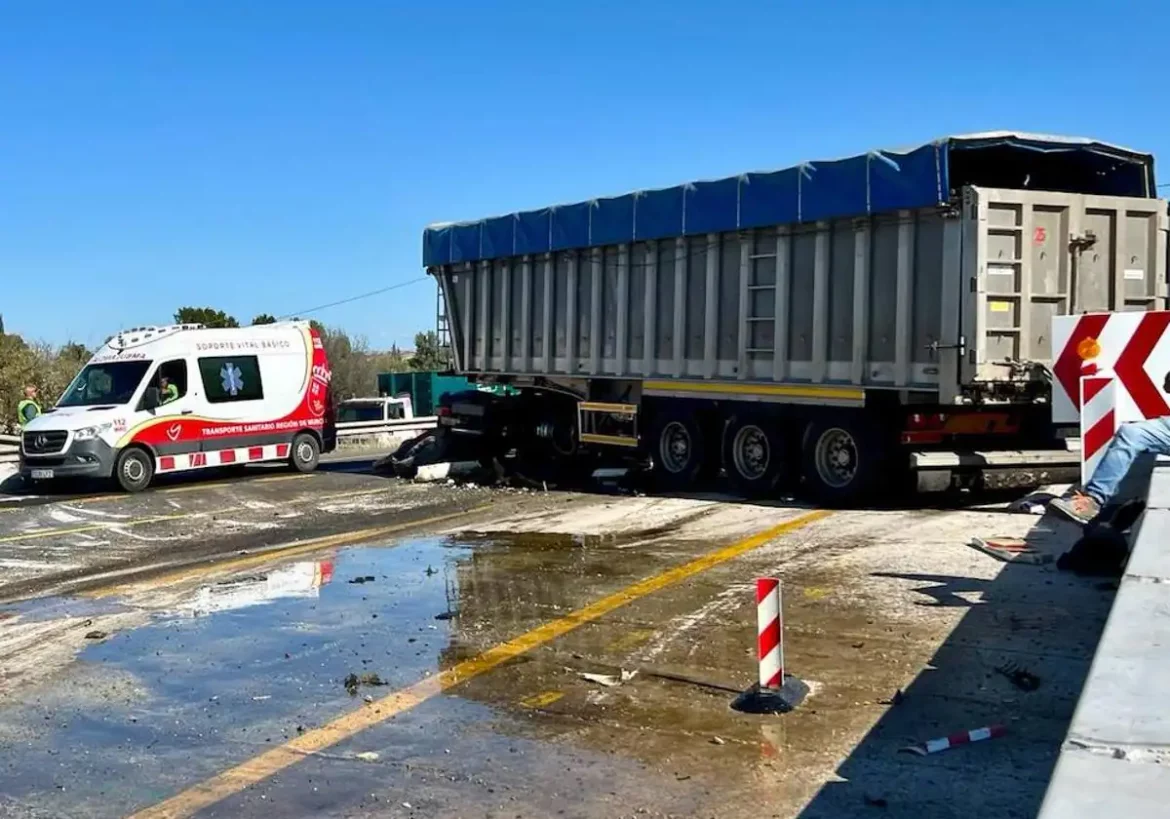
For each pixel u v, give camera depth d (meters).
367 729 5.72
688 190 13.86
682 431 14.81
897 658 6.45
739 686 6.13
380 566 10.13
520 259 17.22
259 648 7.38
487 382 18.38
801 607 7.71
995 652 6.44
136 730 5.85
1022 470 11.91
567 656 6.87
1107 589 7.75
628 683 6.30
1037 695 5.72
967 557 9.01
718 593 8.32
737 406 13.86
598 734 5.51
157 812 4.79
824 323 12.41
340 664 6.93
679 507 13.07
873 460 12.09
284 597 8.94
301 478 18.58
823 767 4.97
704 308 14.00
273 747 5.52
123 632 7.98
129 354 17.78
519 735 5.54
